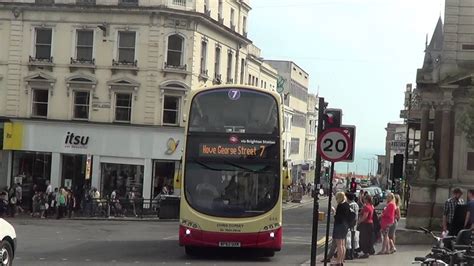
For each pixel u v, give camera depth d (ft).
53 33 145.28
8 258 46.14
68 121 144.15
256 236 61.98
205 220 62.03
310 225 122.72
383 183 313.73
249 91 64.28
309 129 343.87
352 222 55.21
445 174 86.02
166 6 140.77
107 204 133.90
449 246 44.98
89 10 142.92
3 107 146.82
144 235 91.66
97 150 143.33
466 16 87.40
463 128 77.77
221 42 161.27
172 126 142.00
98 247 73.20
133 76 142.51
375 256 65.16
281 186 63.10
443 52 88.02
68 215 131.75
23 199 143.64
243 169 62.95
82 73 143.95
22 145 145.59
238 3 173.06
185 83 142.82
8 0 145.59
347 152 50.65
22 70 146.41
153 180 142.82
